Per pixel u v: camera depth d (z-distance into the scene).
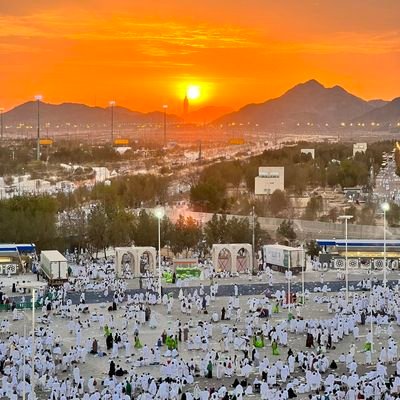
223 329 107.12
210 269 154.38
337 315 110.75
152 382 79.38
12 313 118.81
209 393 77.56
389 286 138.75
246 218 195.38
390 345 94.38
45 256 146.00
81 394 80.56
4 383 79.69
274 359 94.69
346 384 81.12
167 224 180.25
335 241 162.62
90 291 138.50
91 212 193.62
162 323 114.94
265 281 148.75
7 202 194.62
